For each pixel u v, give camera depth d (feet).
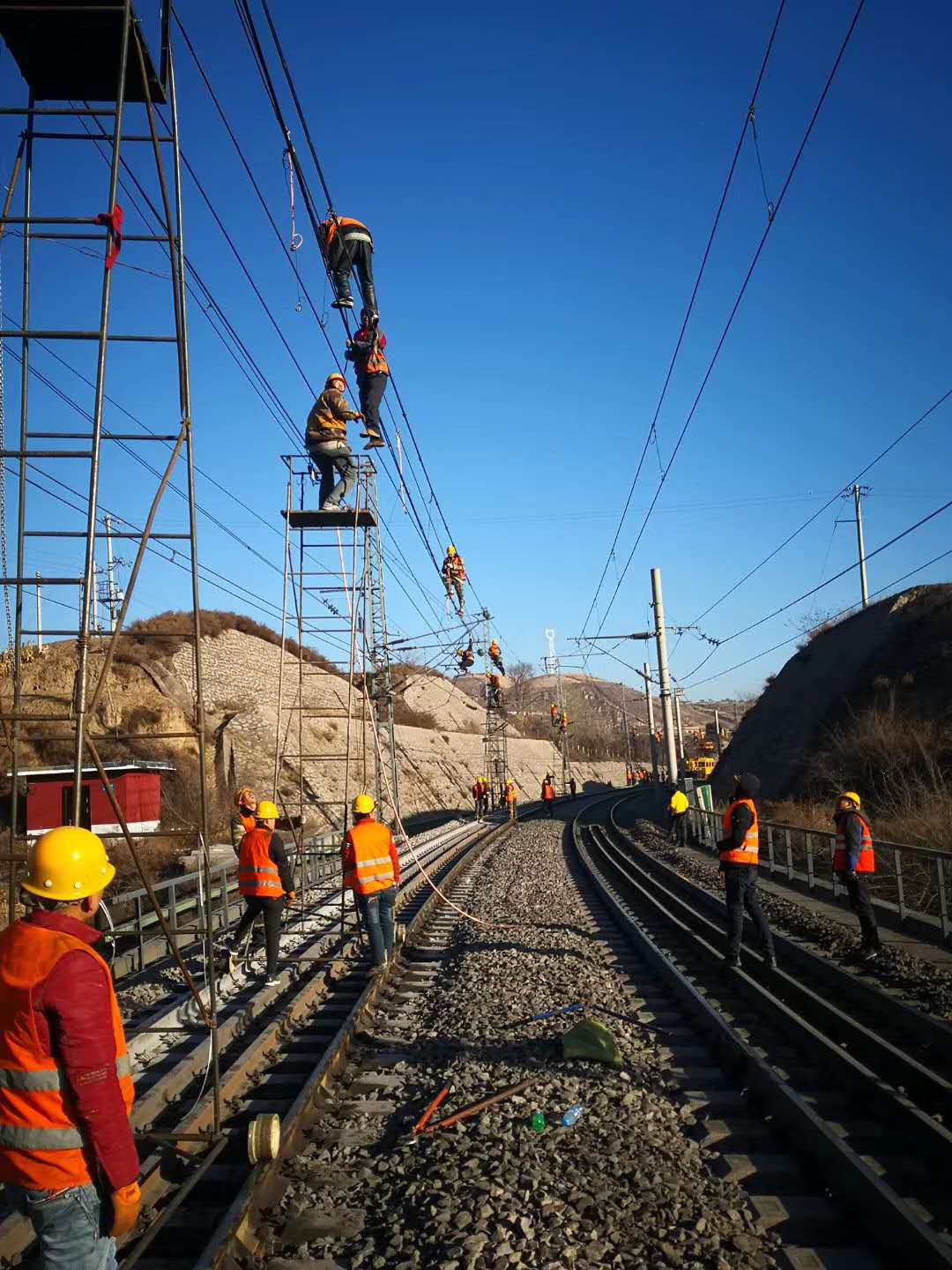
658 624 103.60
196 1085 23.82
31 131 18.37
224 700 128.77
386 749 144.15
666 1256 14.51
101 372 16.69
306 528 59.47
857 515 188.65
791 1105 20.10
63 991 9.75
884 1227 15.25
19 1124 9.74
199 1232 16.39
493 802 185.37
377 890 36.50
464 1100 22.11
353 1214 16.93
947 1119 20.76
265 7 20.33
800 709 117.50
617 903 56.44
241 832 53.47
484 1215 15.67
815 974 35.81
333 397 53.98
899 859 42.09
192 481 18.71
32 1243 15.57
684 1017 30.48
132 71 18.28
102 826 68.39
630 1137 19.35
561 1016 29.32
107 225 16.83
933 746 78.84
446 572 88.22
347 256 33.78
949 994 29.66
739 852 35.81
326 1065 24.09
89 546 16.03
